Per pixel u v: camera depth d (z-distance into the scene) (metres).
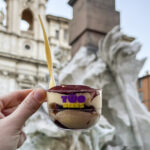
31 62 23.97
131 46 4.16
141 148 3.90
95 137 3.40
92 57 4.64
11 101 1.64
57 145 3.42
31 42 24.92
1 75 22.58
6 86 22.59
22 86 23.55
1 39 23.34
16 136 1.15
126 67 4.22
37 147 3.49
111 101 4.17
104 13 5.30
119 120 4.08
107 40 4.13
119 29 4.13
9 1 24.94
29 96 1.16
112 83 4.20
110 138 3.61
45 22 26.50
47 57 1.21
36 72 24.23
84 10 5.19
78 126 1.04
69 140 3.38
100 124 3.64
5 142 1.11
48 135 3.33
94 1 5.21
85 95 1.03
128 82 4.27
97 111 1.07
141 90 17.95
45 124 3.45
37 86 4.29
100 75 4.14
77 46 5.46
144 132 4.02
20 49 24.28
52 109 1.07
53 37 26.47
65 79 4.51
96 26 5.13
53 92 1.07
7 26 24.14
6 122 1.14
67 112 1.03
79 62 4.59
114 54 4.03
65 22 27.41
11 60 23.08
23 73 23.58
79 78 4.45
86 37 5.00
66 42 27.11
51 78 1.20
